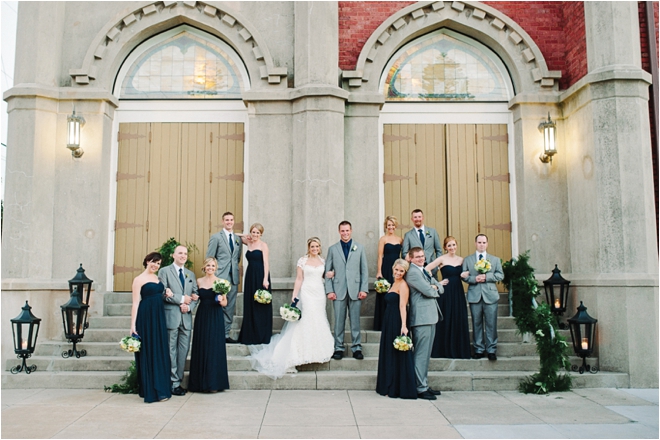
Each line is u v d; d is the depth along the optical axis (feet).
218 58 29.91
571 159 27.61
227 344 24.02
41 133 27.30
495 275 23.61
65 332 23.66
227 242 25.13
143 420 17.38
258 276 24.23
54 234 27.30
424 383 20.75
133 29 29.09
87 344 24.30
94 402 19.74
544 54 29.60
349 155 28.45
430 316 20.66
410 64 30.19
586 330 23.48
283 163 27.99
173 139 29.50
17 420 17.39
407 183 29.53
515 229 29.19
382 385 21.02
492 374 22.48
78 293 23.94
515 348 24.48
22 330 24.79
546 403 20.07
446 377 22.20
